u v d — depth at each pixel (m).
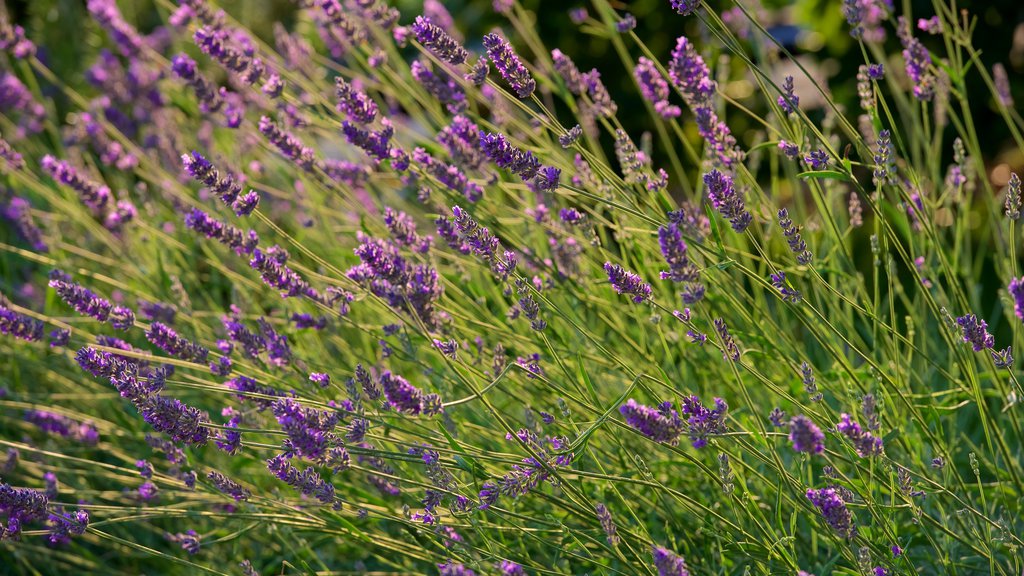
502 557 1.90
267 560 2.80
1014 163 4.67
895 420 2.09
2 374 3.23
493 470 2.17
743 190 2.44
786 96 1.86
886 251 2.04
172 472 2.47
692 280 1.61
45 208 3.78
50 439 2.98
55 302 3.11
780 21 5.07
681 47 1.98
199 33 2.29
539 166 1.75
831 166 1.93
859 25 2.06
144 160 3.31
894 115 4.43
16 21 5.99
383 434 2.14
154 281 2.97
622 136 2.32
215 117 3.57
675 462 2.13
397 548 2.01
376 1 2.45
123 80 3.76
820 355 2.80
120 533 2.80
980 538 1.84
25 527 2.68
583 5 4.85
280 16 7.00
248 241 1.99
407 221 2.32
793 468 2.12
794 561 1.86
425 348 2.47
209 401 2.90
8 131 4.20
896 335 1.93
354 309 2.88
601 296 2.57
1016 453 2.50
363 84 3.26
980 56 4.46
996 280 3.90
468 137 2.36
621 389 2.53
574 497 1.79
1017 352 2.38
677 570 1.41
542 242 2.72
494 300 2.67
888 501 2.13
